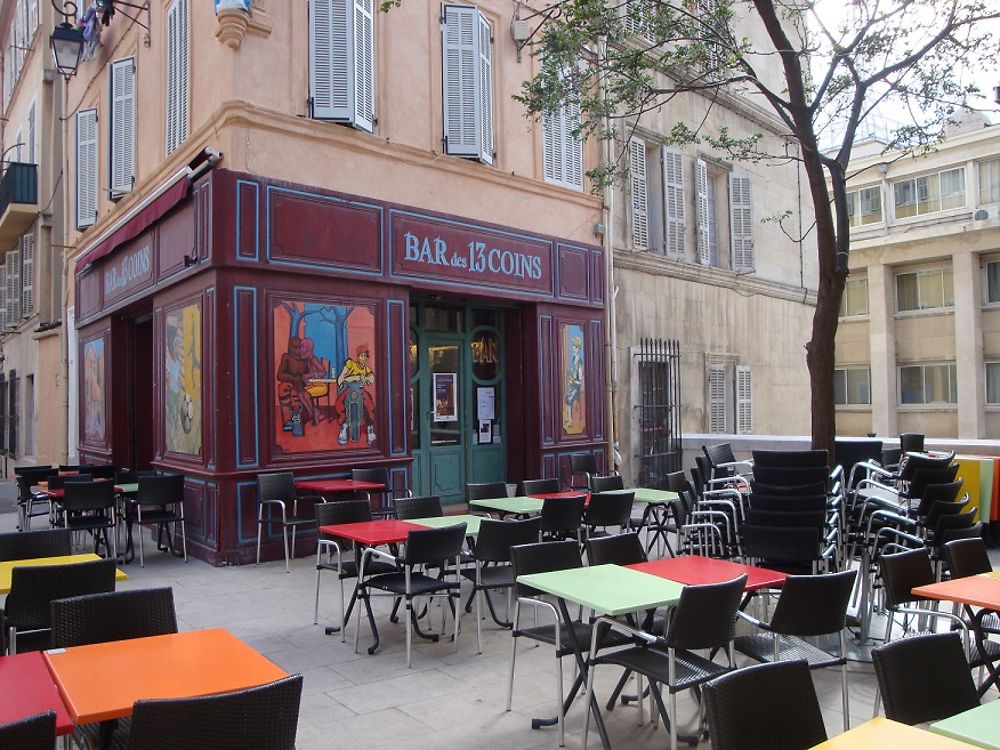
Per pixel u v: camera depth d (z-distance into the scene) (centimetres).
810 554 496
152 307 1066
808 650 409
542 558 461
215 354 803
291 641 568
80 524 799
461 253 1009
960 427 2183
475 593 643
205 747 233
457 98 1011
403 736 408
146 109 1055
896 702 273
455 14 1016
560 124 1162
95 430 1248
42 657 303
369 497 896
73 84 1387
